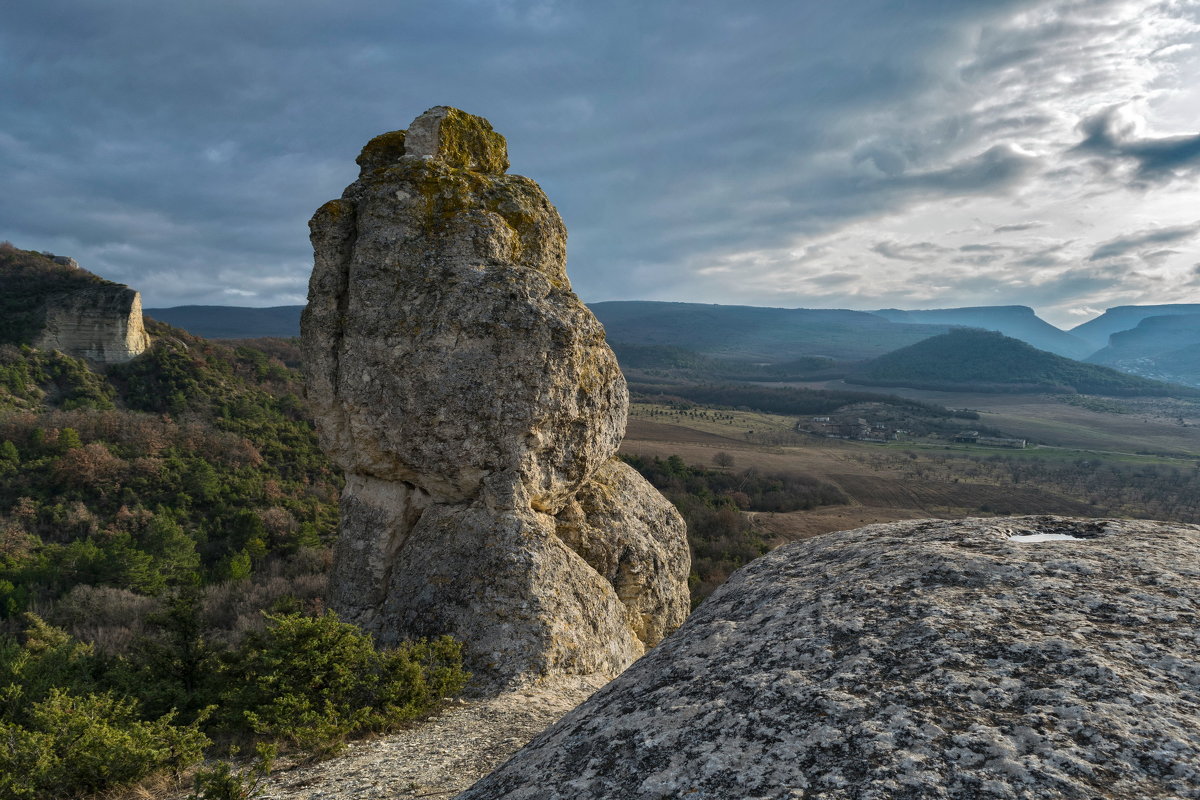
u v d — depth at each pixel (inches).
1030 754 88.9
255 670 466.6
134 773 346.6
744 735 106.5
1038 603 127.3
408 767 332.8
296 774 340.5
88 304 3474.4
